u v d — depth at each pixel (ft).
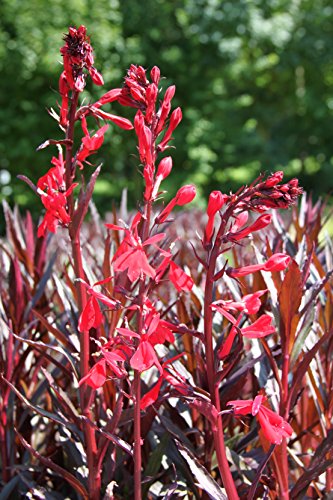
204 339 1.74
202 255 5.04
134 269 1.62
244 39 17.30
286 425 1.65
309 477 1.91
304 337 1.92
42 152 14.10
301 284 1.86
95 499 1.93
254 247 2.00
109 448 2.02
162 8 16.15
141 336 1.67
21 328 2.43
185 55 16.57
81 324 1.72
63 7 13.53
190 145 16.51
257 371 2.06
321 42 18.48
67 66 1.78
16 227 2.89
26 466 2.14
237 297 2.11
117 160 14.92
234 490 1.75
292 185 1.64
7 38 13.50
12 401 2.27
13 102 13.84
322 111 19.10
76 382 1.92
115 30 14.24
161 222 1.75
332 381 2.16
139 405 1.76
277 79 19.30
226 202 1.71
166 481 2.20
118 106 13.97
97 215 3.13
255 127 20.03
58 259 3.57
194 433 2.21
